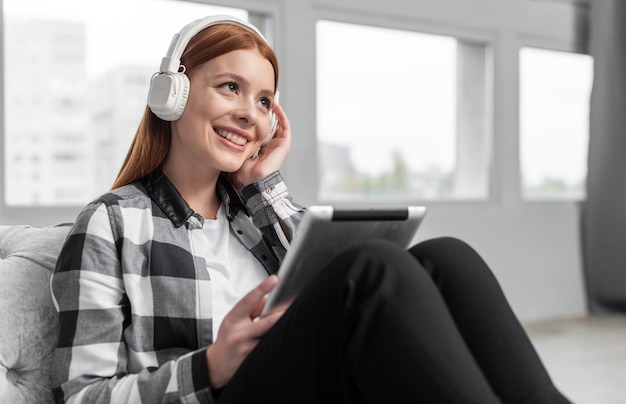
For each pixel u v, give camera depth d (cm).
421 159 392
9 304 123
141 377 112
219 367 110
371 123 374
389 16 370
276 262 145
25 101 281
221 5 319
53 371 117
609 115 413
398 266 96
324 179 361
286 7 336
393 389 91
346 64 365
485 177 414
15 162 281
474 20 399
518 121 418
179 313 124
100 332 116
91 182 296
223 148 134
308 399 99
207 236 137
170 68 132
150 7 303
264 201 147
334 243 110
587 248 430
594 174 422
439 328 94
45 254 132
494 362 103
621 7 406
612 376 293
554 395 102
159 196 131
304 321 98
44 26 283
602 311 434
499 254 409
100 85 295
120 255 122
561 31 433
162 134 136
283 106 337
